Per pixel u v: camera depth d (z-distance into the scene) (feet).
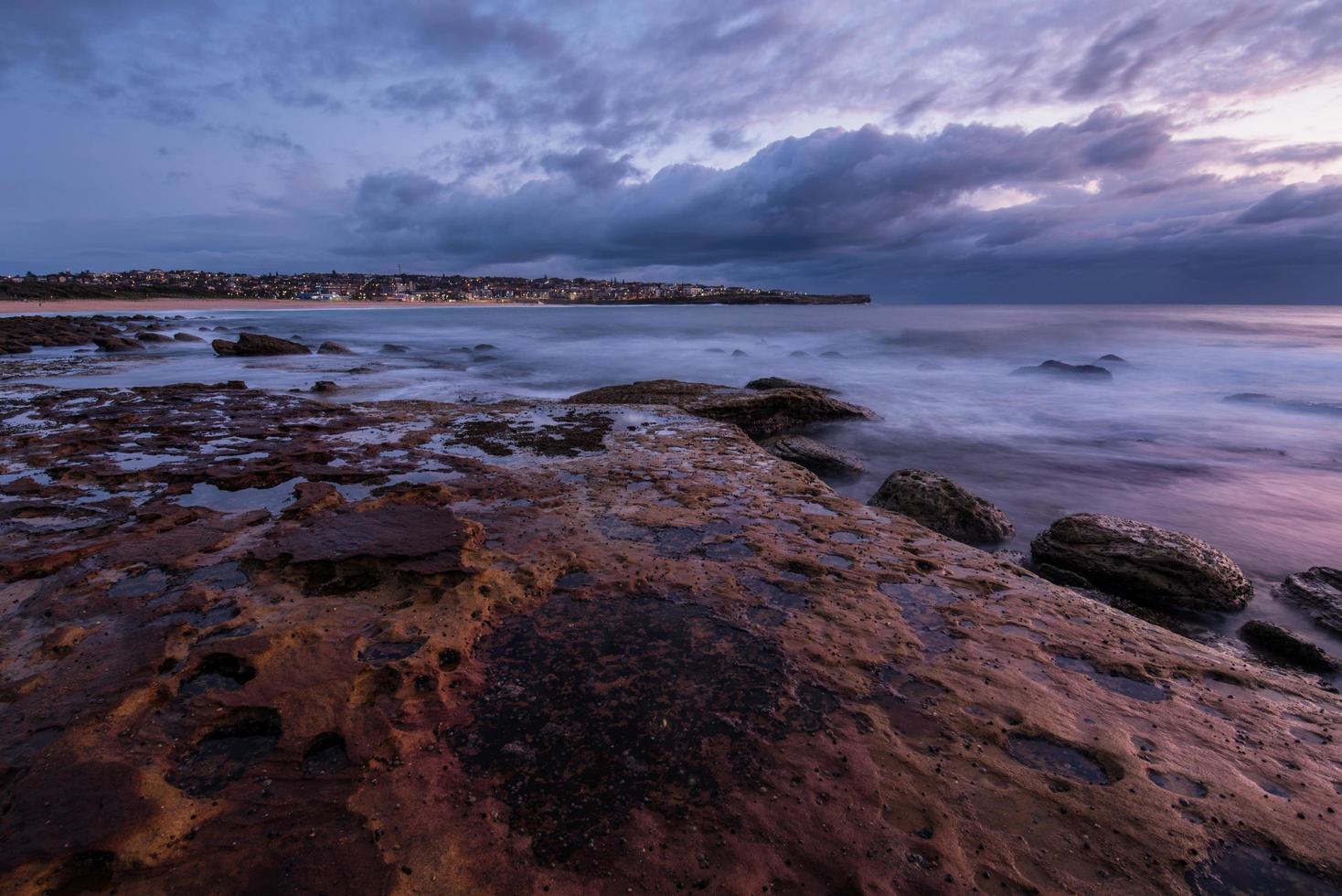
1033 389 62.85
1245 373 72.02
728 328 148.25
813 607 12.68
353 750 8.29
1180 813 7.53
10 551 14.38
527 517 17.65
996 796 7.73
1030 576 15.07
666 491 20.58
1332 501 28.78
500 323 186.70
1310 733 9.33
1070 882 6.57
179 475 21.12
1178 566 18.70
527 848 6.84
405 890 6.29
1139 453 38.32
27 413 34.09
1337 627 16.87
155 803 7.21
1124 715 9.52
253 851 6.70
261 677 9.66
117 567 13.78
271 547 14.06
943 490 24.77
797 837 7.06
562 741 8.57
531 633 11.44
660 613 12.26
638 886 6.44
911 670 10.50
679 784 7.83
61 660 10.16
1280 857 6.93
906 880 6.56
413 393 50.80
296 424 31.14
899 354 93.91
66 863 6.48
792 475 23.29
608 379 69.46
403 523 15.69
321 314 296.30
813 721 9.07
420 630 11.25
